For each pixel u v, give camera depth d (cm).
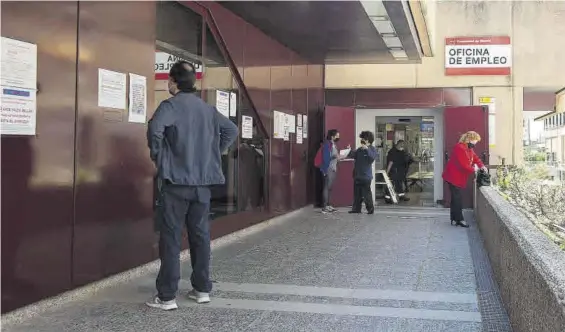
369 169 1171
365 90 1373
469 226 969
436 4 1335
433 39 1211
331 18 876
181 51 695
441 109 1355
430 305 484
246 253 721
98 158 513
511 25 1316
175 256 466
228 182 832
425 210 1252
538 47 1309
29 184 434
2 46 407
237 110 875
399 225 989
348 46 1090
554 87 1327
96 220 511
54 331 409
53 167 459
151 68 597
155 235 606
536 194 743
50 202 456
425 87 1348
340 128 1320
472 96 1331
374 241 814
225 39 820
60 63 465
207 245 487
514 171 1045
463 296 512
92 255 507
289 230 930
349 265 646
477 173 993
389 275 596
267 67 993
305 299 503
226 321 438
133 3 565
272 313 459
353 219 1079
